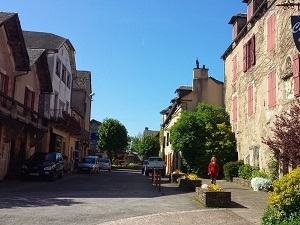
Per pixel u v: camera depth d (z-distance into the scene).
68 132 34.78
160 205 12.14
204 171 27.22
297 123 11.66
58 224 8.43
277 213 7.70
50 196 13.71
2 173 20.30
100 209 10.83
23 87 23.00
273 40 18.55
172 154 39.75
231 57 27.33
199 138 27.66
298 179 7.71
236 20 25.89
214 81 34.69
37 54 24.44
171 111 40.41
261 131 19.95
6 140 20.23
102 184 21.14
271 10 19.00
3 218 8.84
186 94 34.41
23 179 21.83
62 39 32.56
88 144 51.22
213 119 27.86
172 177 23.67
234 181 22.08
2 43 19.48
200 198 12.86
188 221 9.27
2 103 19.33
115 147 64.81
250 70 22.30
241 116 24.16
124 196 14.62
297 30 10.81
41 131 24.86
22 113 19.94
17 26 19.56
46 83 26.39
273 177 17.41
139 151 76.38
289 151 11.34
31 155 24.50
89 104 53.06
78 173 34.91
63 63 33.16
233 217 9.95
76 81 49.06
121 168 61.97
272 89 18.41
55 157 23.17
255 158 20.61
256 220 9.55
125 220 9.15
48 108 28.33
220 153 26.36
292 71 16.20
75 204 11.70
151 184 22.00
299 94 15.18
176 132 28.50
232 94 26.69
